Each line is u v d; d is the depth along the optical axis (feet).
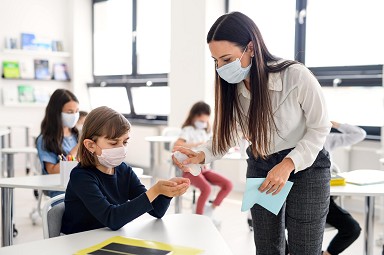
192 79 17.10
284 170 4.39
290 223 4.91
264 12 16.12
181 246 4.03
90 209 4.77
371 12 13.39
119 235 4.38
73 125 9.02
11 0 21.38
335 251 7.82
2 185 7.39
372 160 13.08
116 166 5.28
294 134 4.78
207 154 5.43
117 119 5.02
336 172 8.55
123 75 22.18
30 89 22.02
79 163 5.24
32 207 13.78
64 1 23.09
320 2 14.57
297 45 15.19
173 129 15.10
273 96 4.67
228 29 4.55
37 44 22.03
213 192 15.01
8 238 7.84
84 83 23.54
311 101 4.52
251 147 4.89
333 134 9.65
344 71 14.14
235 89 5.07
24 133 21.86
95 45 23.65
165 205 5.05
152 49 20.79
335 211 7.71
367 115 13.67
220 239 4.27
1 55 21.20
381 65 13.29
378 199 12.89
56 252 3.87
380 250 10.11
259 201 4.42
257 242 5.17
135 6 21.22
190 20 16.99
